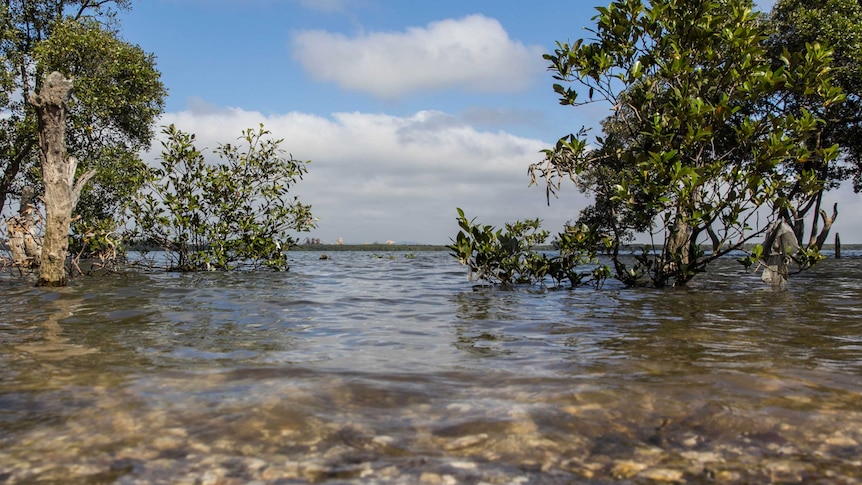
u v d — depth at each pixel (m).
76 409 2.67
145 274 13.81
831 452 2.16
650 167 9.12
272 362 3.74
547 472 1.98
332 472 1.97
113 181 18.78
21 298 7.93
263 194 15.66
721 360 3.77
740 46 9.11
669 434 2.36
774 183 8.62
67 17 18.95
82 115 18.12
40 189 19.27
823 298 8.02
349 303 7.59
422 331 5.20
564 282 11.15
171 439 2.28
